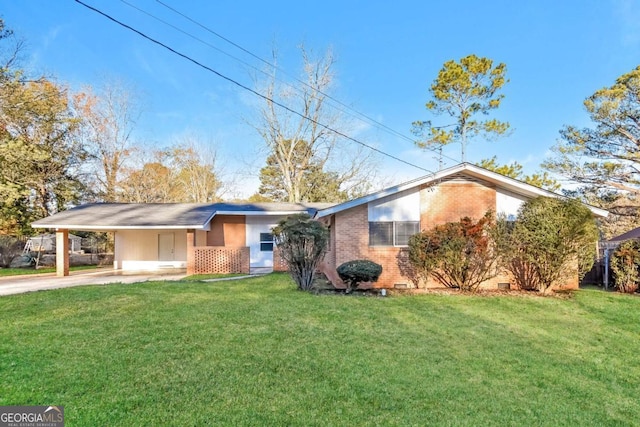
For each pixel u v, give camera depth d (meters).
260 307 7.85
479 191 12.06
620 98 19.27
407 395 4.17
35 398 3.72
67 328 6.05
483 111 23.97
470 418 3.75
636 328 7.60
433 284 11.71
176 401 3.78
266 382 4.32
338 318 7.27
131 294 8.91
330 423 3.50
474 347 5.96
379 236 11.95
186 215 16.16
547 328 7.36
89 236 27.83
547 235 10.38
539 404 4.18
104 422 3.33
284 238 10.47
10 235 21.48
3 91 19.48
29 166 21.47
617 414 4.09
